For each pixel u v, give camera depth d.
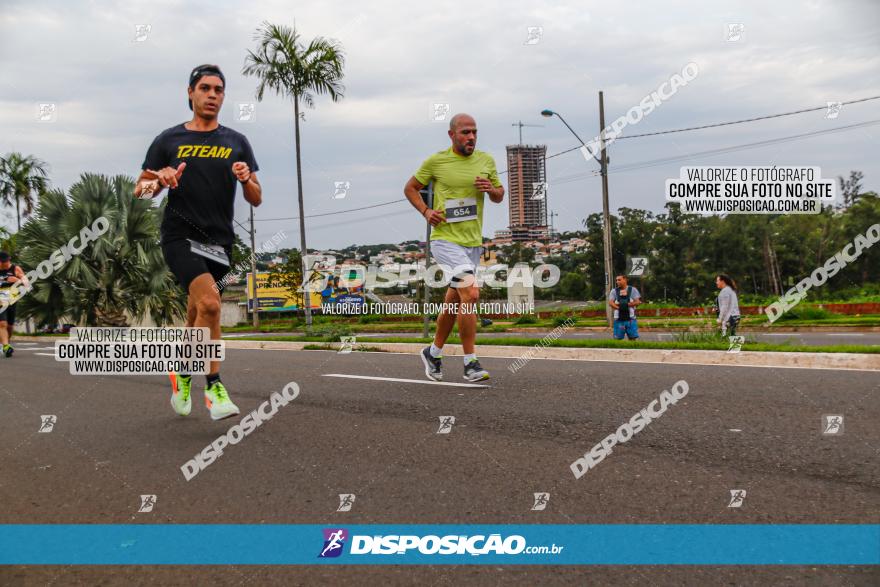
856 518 2.26
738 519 2.29
